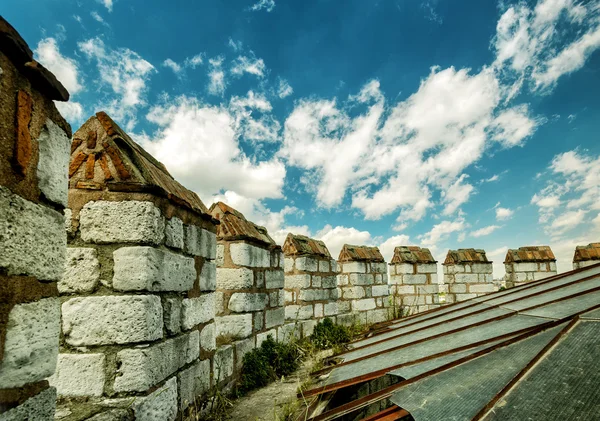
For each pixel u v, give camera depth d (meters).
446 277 12.40
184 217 3.26
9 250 1.32
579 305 2.71
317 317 7.99
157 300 2.72
